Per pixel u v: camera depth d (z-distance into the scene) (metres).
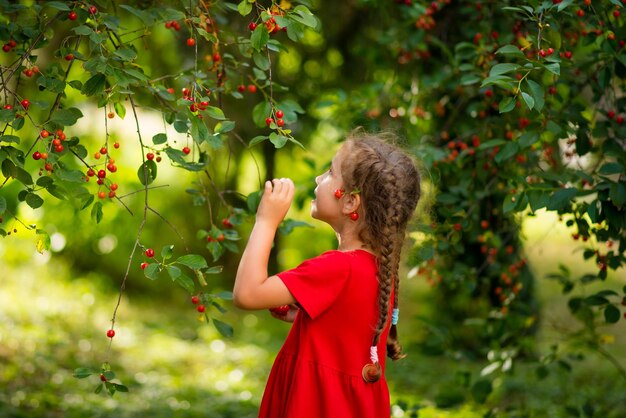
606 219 2.65
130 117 8.33
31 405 4.55
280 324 8.50
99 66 2.03
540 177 2.89
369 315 2.00
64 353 5.84
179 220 8.91
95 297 8.04
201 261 2.12
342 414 1.94
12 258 7.71
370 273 2.01
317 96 6.78
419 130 4.04
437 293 6.53
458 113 3.95
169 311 8.49
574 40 3.06
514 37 3.06
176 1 2.65
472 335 6.41
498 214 3.68
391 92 4.13
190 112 2.05
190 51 6.37
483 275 4.62
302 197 3.76
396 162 2.08
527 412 3.87
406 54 4.11
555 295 8.95
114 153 8.09
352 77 6.69
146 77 2.14
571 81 3.12
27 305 6.81
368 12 6.01
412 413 3.48
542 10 2.37
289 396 1.96
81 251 8.58
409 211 2.12
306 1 2.26
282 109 2.42
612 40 2.56
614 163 2.57
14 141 1.95
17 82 2.34
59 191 2.09
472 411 5.00
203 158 2.69
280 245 9.45
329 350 1.98
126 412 4.70
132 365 6.10
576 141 2.92
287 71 6.96
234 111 7.26
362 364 1.99
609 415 4.35
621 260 2.93
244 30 3.84
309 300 1.92
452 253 3.37
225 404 5.14
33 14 2.47
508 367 3.54
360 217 2.06
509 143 2.77
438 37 4.17
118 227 8.59
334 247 3.99
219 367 6.45
